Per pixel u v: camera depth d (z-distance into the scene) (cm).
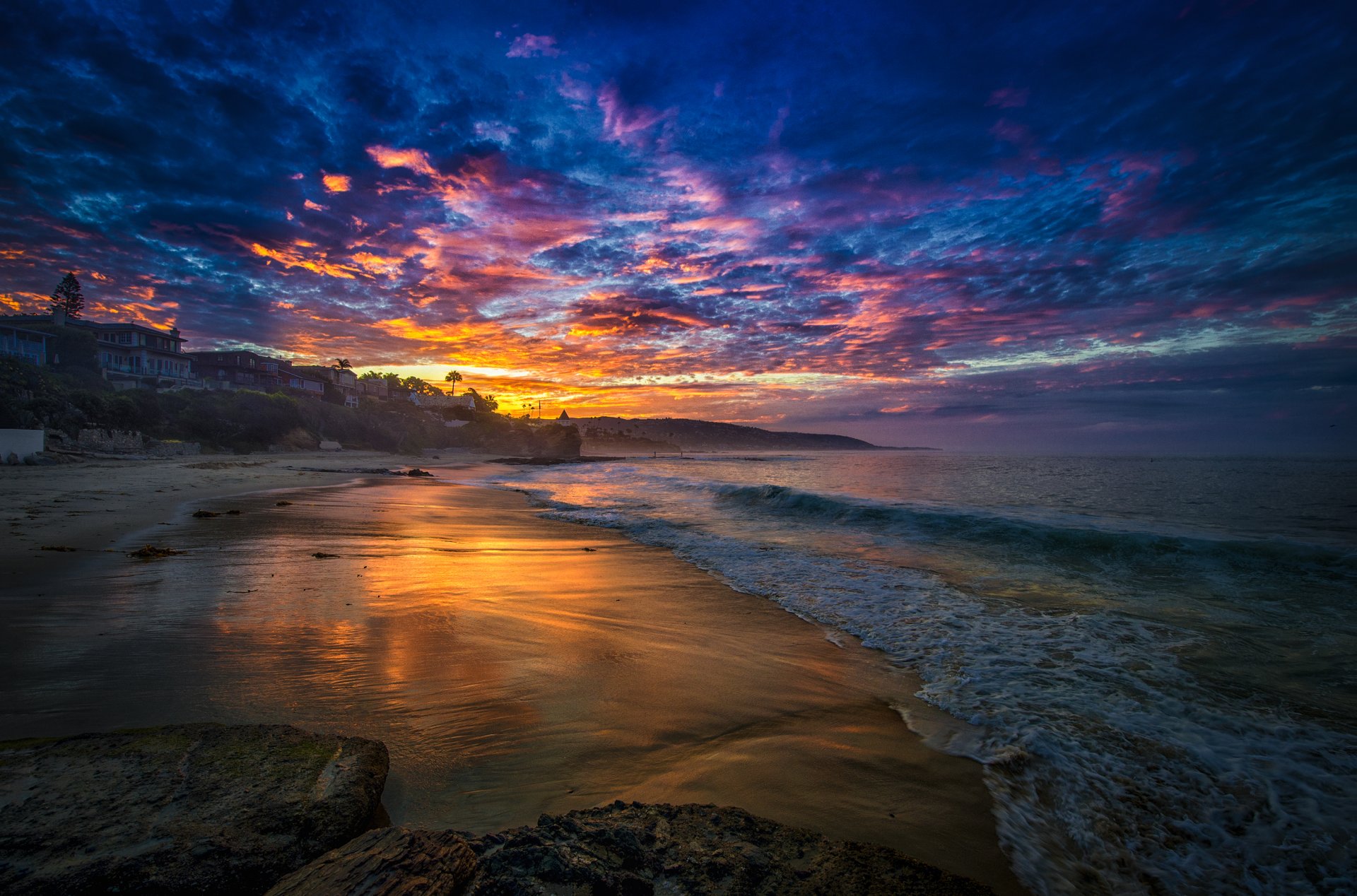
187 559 844
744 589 812
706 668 509
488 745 354
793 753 362
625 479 3631
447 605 666
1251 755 374
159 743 297
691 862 239
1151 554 1037
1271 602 751
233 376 6247
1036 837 289
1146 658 548
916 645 582
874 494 2344
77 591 639
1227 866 275
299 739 312
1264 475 3475
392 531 1249
